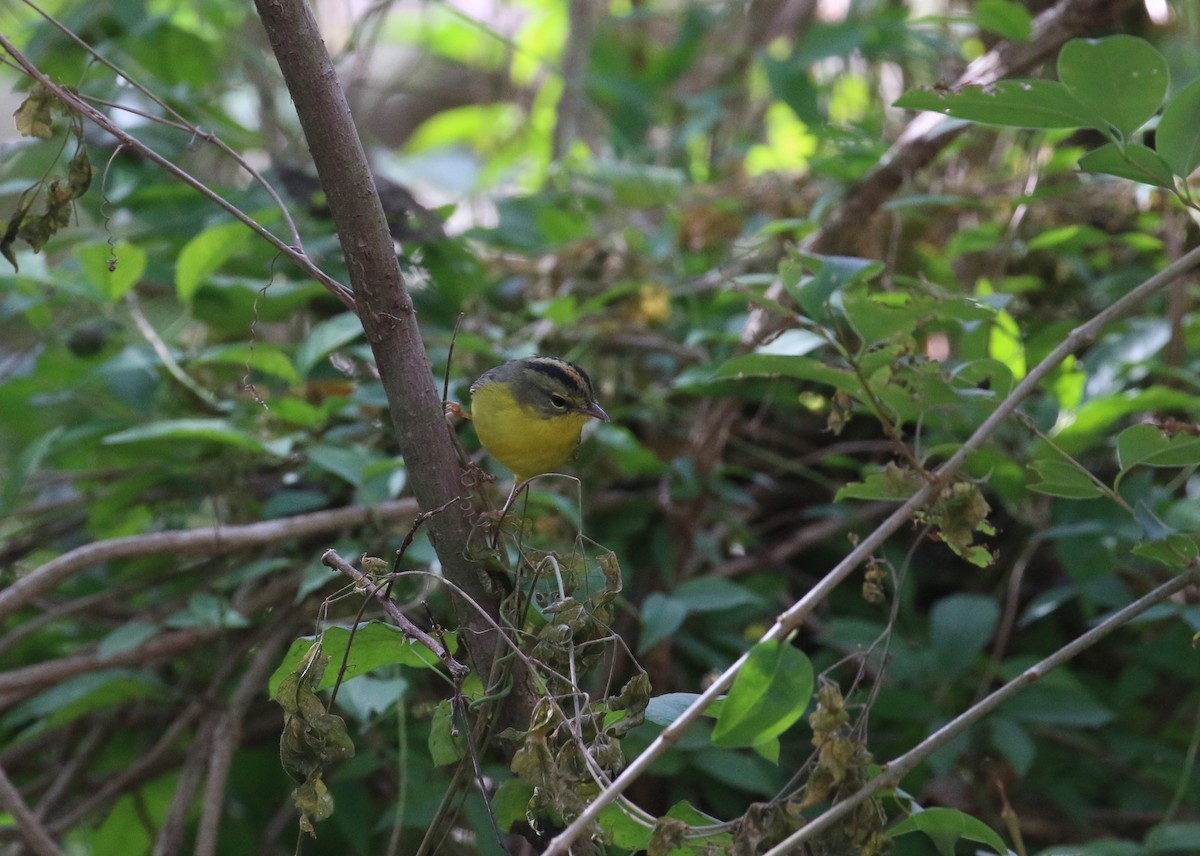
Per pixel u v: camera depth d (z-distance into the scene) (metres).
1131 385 9.84
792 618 5.04
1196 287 9.88
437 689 8.62
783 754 8.49
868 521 9.87
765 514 10.62
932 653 8.45
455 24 16.89
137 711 9.31
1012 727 7.96
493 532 5.58
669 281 11.10
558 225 11.64
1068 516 8.83
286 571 8.98
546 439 8.92
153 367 9.72
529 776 4.82
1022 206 9.70
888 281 9.35
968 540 5.46
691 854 5.35
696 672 9.23
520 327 10.98
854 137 10.09
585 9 15.93
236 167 13.22
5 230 5.68
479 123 17.42
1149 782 8.73
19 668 9.36
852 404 6.77
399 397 5.46
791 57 12.43
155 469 9.52
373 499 8.42
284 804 9.23
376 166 14.62
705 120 13.23
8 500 8.70
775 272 10.48
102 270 8.86
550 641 5.05
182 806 8.06
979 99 5.90
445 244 10.39
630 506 9.64
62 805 9.22
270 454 9.14
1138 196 9.55
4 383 10.02
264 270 10.66
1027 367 9.28
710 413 10.23
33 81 6.07
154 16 11.64
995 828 8.47
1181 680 9.41
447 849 8.19
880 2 13.96
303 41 5.18
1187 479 9.59
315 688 5.11
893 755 8.38
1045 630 9.70
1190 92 5.43
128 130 10.53
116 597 9.02
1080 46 5.49
